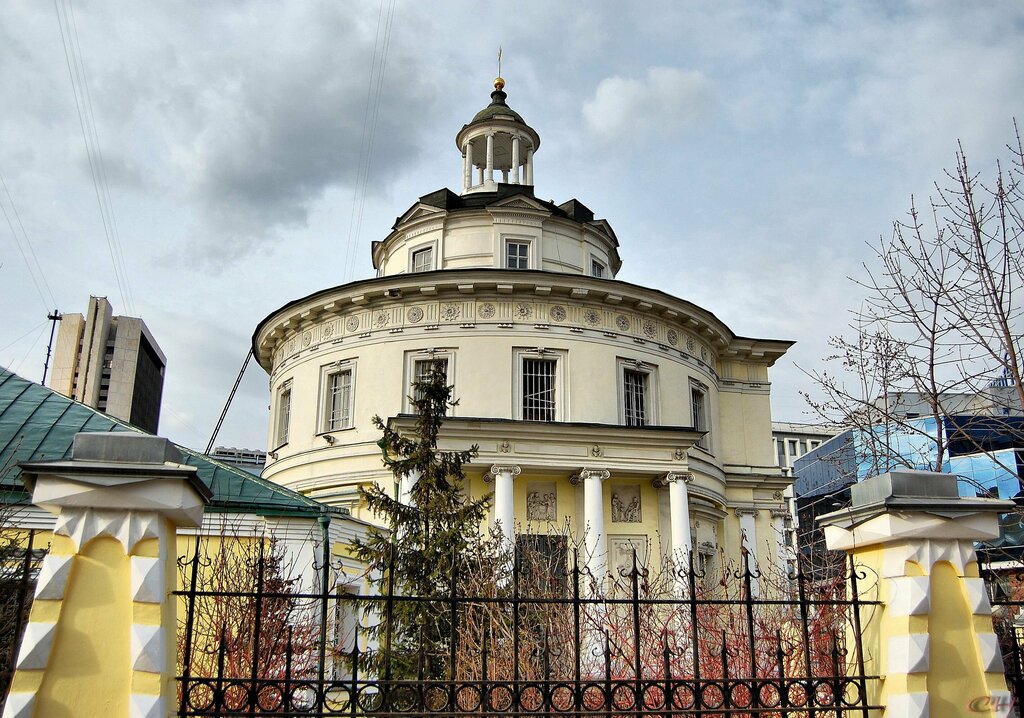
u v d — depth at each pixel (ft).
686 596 59.52
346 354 110.22
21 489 44.83
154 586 19.65
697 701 21.68
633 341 111.24
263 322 121.29
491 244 123.13
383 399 105.60
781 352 130.00
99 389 346.95
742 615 37.60
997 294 42.42
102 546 19.94
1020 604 24.71
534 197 130.00
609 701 21.20
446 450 92.38
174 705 20.13
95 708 18.86
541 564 59.00
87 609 19.47
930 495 24.30
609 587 94.32
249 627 34.91
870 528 24.50
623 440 99.30
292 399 115.75
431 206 125.70
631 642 36.17
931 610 23.54
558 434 97.30
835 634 25.03
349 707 22.72
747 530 120.98
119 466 19.92
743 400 128.67
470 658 34.91
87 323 349.20
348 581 63.98
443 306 107.76
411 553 65.16
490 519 95.71
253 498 53.57
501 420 95.66
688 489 107.65
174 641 21.06
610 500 102.89
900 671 23.00
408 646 56.75
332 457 106.63
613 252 136.87
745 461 125.08
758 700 21.99
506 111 142.51
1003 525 44.34
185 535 51.08
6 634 28.40
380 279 107.55
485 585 52.06
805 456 147.02
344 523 64.85
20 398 56.03
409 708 23.21
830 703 24.75
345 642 60.23
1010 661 28.25
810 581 31.58
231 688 31.32
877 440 50.80
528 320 107.34
